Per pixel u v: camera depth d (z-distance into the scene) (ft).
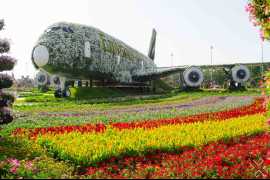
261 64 216.54
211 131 49.70
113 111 95.61
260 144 42.39
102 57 162.30
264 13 32.24
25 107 106.83
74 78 158.71
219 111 86.58
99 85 186.91
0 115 50.16
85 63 150.92
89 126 56.24
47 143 43.86
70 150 38.65
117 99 143.64
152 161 38.40
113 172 35.22
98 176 30.86
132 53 204.13
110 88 183.93
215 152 39.09
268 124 35.81
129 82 198.29
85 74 157.17
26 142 45.21
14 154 39.68
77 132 50.14
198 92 199.82
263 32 32.65
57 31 142.31
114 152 38.32
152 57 280.92
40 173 30.58
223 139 46.39
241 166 33.32
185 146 42.01
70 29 146.82
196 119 66.49
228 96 159.84
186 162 34.32
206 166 31.58
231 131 49.80
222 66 225.15
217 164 33.94
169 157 37.40
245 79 216.33
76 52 144.87
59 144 41.45
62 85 153.48
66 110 99.40
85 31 154.20
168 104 119.24
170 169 31.04
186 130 50.78
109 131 51.37
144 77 204.03
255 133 51.21
